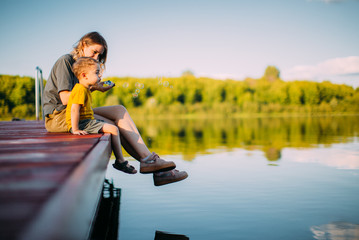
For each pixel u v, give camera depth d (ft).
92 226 5.35
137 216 7.23
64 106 7.50
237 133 34.53
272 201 8.54
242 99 98.78
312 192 9.43
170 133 34.81
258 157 16.38
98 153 3.81
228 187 10.02
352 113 100.99
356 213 7.52
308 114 99.71
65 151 4.04
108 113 7.38
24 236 1.33
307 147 20.86
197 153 17.90
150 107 87.10
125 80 81.10
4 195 1.91
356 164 14.34
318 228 6.51
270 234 6.20
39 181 2.30
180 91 93.61
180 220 6.98
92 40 7.34
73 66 6.95
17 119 19.17
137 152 7.06
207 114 95.45
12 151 4.11
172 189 9.78
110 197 8.91
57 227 1.63
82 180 2.35
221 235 6.10
